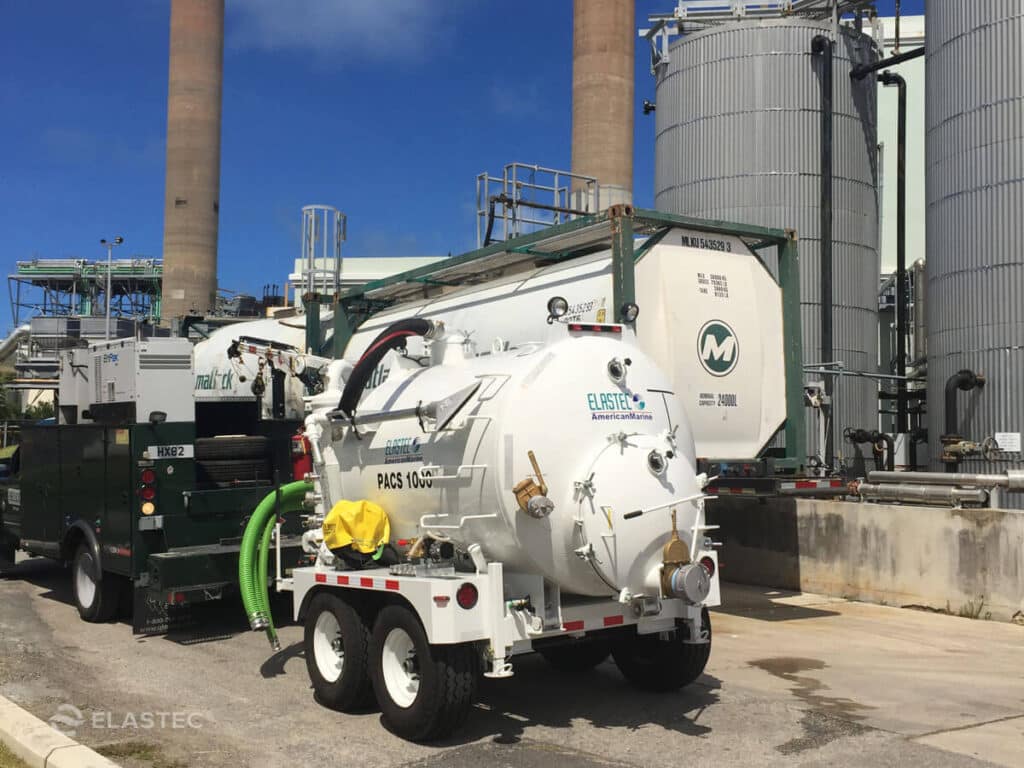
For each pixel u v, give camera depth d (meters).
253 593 7.96
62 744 5.50
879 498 11.29
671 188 19.94
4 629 9.46
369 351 7.07
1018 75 15.69
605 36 32.69
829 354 18.44
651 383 6.54
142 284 64.25
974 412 16.28
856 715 6.39
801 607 10.61
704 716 6.38
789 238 11.26
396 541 6.84
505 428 5.93
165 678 7.52
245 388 12.98
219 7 39.78
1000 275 15.90
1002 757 5.51
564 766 5.39
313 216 19.62
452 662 5.69
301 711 6.57
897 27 25.84
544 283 11.05
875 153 19.86
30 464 11.03
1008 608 9.59
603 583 5.86
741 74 18.94
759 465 11.09
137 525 9.02
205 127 39.34
